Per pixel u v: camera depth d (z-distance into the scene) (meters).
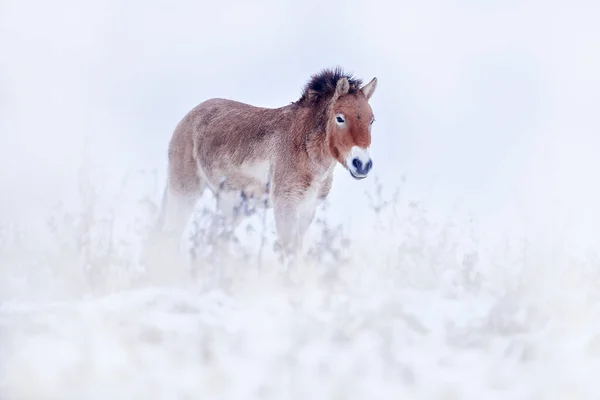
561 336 24.64
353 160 40.72
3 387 20.44
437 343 24.39
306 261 34.06
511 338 24.66
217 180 47.38
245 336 24.47
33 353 22.59
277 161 43.44
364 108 41.22
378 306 26.86
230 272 32.22
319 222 36.09
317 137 42.34
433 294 31.52
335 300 29.14
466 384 20.80
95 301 28.03
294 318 26.03
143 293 27.97
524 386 20.66
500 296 30.66
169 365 21.95
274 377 21.02
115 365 21.81
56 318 25.53
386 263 36.56
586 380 20.78
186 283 32.69
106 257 33.41
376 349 23.30
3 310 26.86
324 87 42.56
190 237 35.00
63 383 20.62
